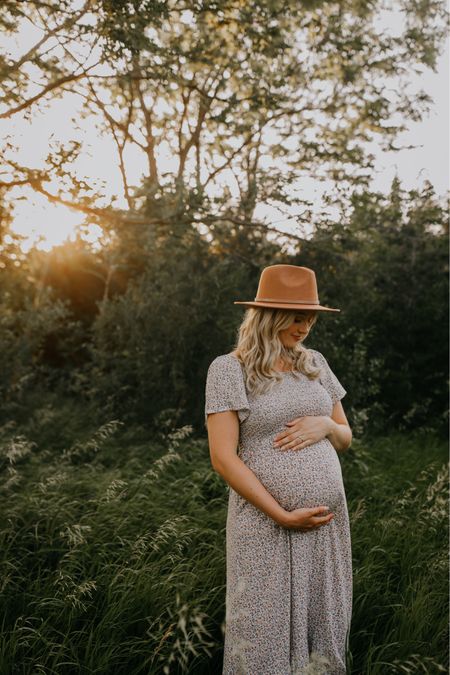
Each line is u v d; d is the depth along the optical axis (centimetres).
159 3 377
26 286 706
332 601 230
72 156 380
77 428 648
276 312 236
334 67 635
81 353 937
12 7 353
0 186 397
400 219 693
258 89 503
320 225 609
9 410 673
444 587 298
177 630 246
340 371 664
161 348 646
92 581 264
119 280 913
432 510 365
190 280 652
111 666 241
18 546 322
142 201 513
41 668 230
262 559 220
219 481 427
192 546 325
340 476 236
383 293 813
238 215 632
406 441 697
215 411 223
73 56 386
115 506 362
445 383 814
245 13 436
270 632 216
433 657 247
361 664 254
